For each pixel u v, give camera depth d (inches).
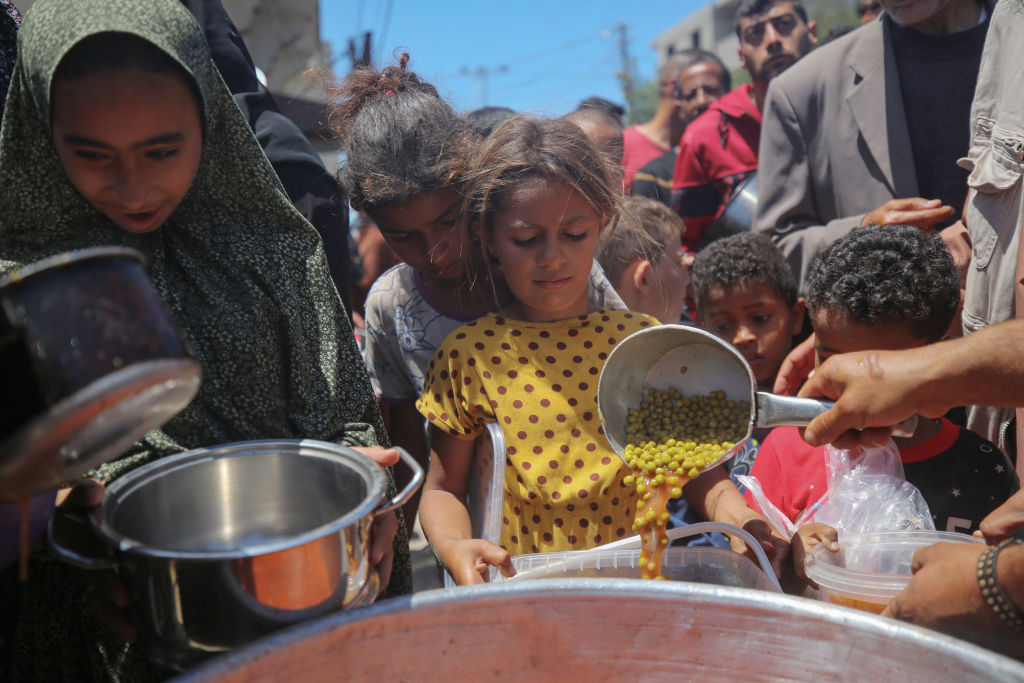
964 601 43.3
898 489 64.6
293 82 208.8
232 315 57.6
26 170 55.4
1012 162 81.9
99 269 34.5
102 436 34.9
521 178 71.0
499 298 85.0
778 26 164.1
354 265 178.5
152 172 52.6
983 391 47.4
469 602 40.9
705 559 57.7
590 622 42.2
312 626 38.0
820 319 78.3
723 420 58.7
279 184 63.1
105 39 50.4
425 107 83.9
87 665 55.8
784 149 116.0
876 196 109.9
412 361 90.0
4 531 45.0
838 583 50.5
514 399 72.0
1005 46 84.5
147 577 39.7
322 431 58.8
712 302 100.8
